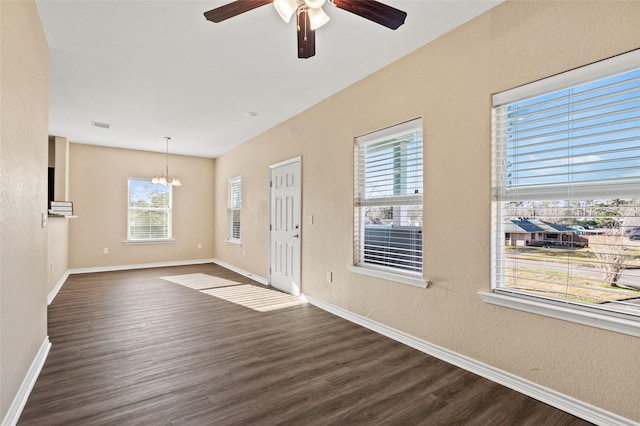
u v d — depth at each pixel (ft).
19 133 6.13
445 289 8.38
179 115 14.76
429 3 7.20
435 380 7.35
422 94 9.00
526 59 6.86
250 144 19.15
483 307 7.57
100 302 13.61
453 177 8.22
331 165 12.51
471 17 7.77
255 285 16.98
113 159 21.34
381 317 10.25
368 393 6.81
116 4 7.17
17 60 5.96
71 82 11.17
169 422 5.78
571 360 6.18
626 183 5.77
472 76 7.82
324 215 12.86
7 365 5.51
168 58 9.57
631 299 5.75
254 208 18.69
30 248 6.97
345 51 9.23
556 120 6.77
